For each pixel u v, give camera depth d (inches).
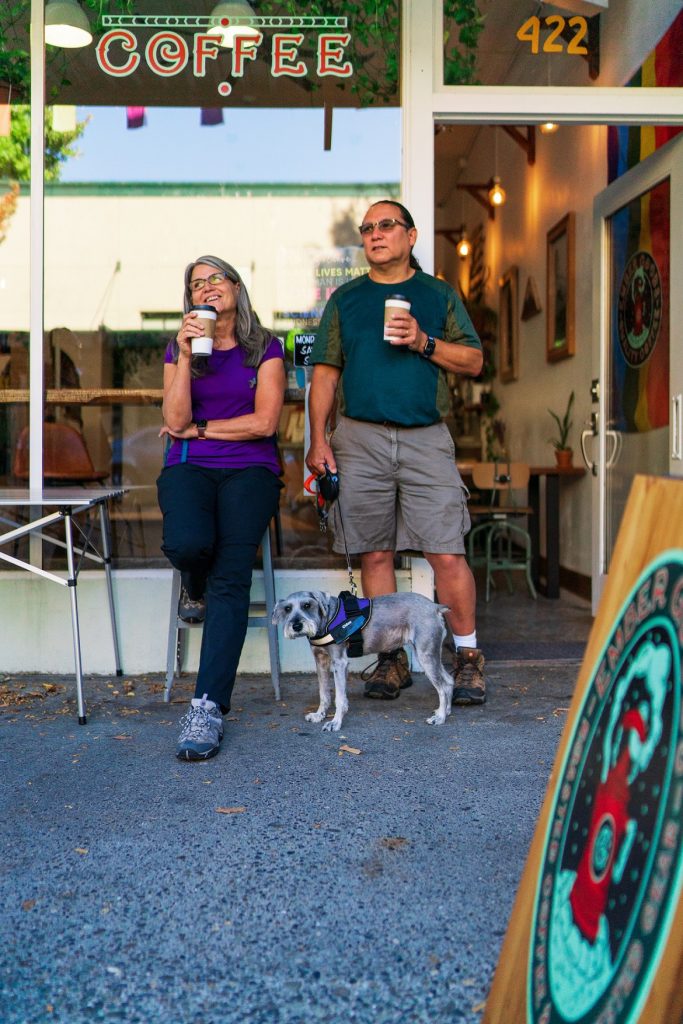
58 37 160.4
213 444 130.6
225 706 122.1
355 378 140.5
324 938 75.6
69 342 214.7
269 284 179.0
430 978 70.3
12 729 128.1
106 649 157.5
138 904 80.8
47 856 89.7
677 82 159.9
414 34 155.7
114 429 196.4
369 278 144.3
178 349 132.3
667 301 180.1
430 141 157.4
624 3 156.9
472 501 308.5
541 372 309.0
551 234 288.0
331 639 125.6
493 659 172.7
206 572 127.6
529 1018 52.7
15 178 162.2
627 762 50.0
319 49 161.2
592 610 222.1
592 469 216.2
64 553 159.6
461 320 142.0
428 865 87.7
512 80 157.1
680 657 47.0
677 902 42.8
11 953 73.7
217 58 161.8
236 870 86.8
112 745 121.4
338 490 141.3
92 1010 66.8
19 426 163.9
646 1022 42.8
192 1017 66.0
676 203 174.6
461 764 113.7
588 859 51.3
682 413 173.3
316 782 108.0
